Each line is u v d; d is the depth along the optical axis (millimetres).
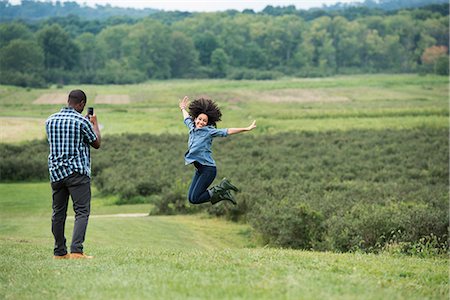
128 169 77562
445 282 14727
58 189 16281
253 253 16953
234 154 97812
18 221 44906
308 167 80562
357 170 78188
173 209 55938
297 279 12492
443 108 174500
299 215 36781
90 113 16500
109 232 41031
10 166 76938
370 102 196250
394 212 32750
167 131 125500
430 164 81625
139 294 11055
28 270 14133
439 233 30125
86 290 11641
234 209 49938
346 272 14406
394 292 12086
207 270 13547
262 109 175375
